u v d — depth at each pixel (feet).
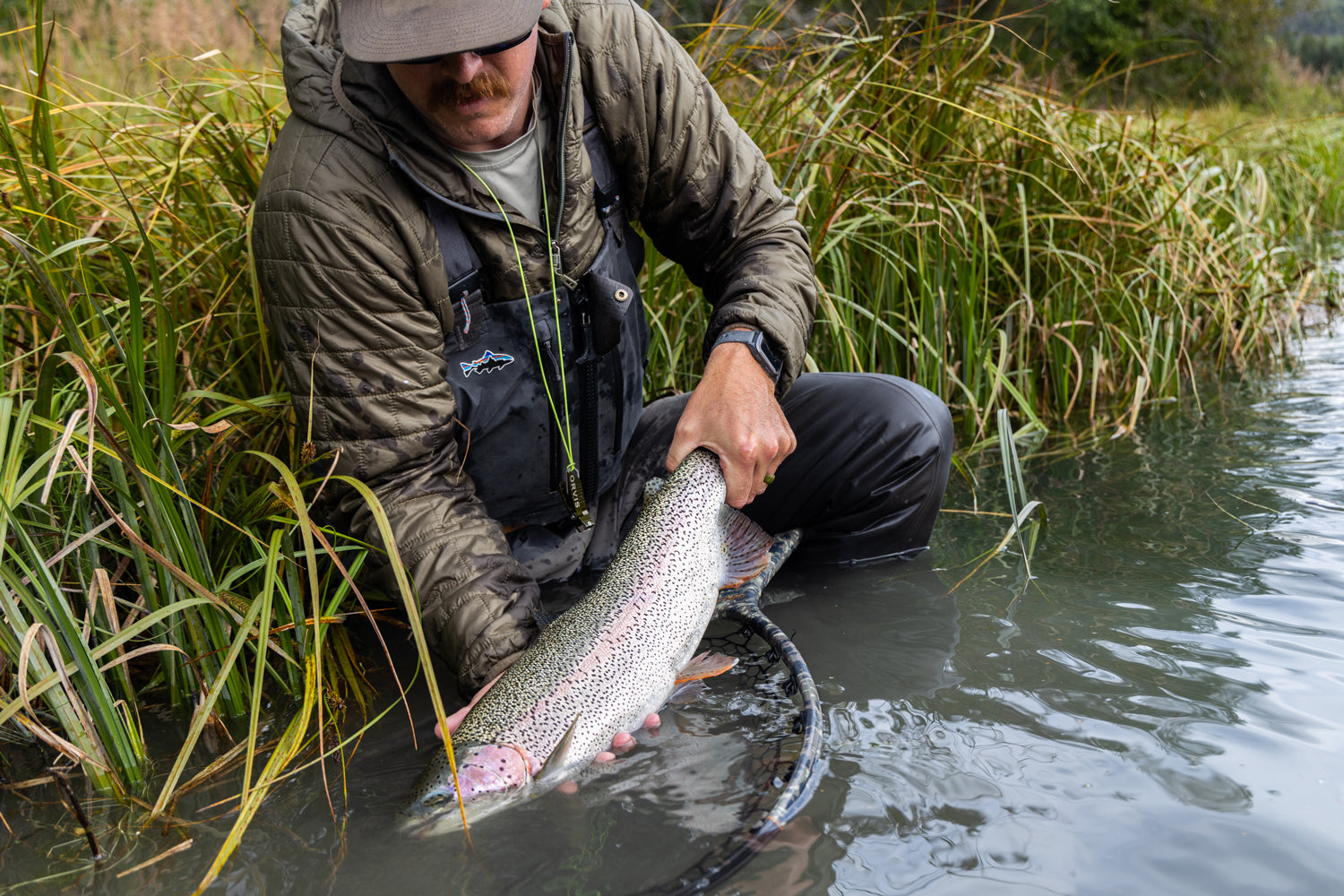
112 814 6.05
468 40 6.47
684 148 8.15
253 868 5.32
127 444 7.25
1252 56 58.75
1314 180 26.86
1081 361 13.69
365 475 7.14
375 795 6.00
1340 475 10.28
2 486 6.40
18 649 6.45
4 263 8.73
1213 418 13.01
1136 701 6.29
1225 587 7.91
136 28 12.36
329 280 6.90
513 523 8.79
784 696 6.81
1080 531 9.43
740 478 7.35
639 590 6.75
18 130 9.27
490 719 6.20
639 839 5.31
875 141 12.90
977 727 6.14
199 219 10.05
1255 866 4.70
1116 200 15.14
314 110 6.98
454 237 7.22
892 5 13.28
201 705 6.54
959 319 13.37
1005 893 4.63
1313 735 5.76
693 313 12.48
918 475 8.95
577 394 8.07
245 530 7.48
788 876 4.86
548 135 7.51
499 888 4.99
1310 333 17.78
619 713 6.39
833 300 12.73
